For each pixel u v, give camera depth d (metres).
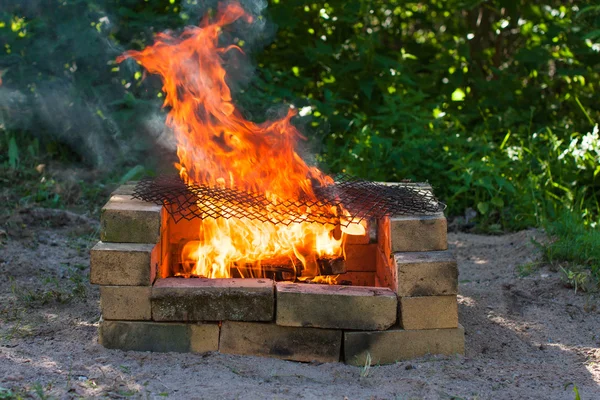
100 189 6.32
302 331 3.46
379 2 7.69
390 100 6.77
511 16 7.62
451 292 3.42
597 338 3.95
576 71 7.17
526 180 6.18
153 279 3.51
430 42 8.41
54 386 3.08
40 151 7.05
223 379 3.23
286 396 3.09
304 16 7.67
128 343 3.47
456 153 6.43
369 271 4.27
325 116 6.84
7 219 5.48
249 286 3.45
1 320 3.90
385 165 6.41
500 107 7.32
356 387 3.22
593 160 6.14
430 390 3.19
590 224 5.42
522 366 3.52
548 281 4.64
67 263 4.86
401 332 3.45
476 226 6.01
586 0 7.34
